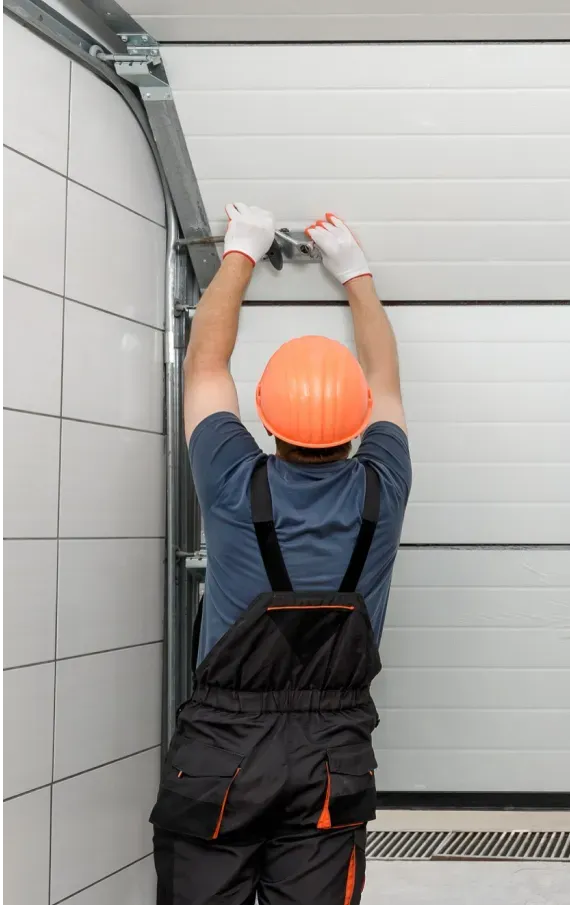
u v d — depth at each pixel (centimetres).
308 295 211
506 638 218
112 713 189
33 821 164
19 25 160
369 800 146
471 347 215
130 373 196
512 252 204
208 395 166
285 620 143
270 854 146
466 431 217
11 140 159
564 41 176
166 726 205
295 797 141
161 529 208
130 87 187
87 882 180
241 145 190
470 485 218
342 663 146
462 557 218
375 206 197
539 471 217
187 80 182
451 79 180
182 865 145
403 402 216
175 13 171
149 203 201
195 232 206
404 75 179
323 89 181
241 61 179
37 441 166
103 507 187
